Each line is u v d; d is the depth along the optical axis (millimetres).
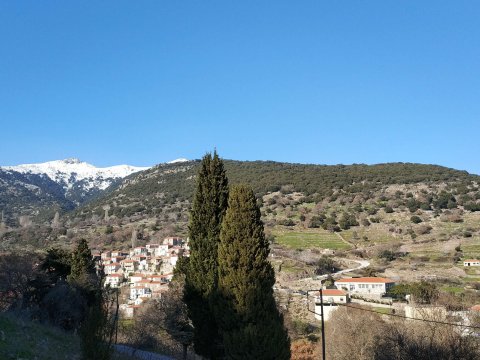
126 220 167750
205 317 23531
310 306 67000
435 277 85312
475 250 100250
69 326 33750
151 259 116125
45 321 29719
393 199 144375
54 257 43312
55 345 20656
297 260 97375
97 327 15602
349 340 41094
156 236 136250
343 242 117375
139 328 39062
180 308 34656
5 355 15930
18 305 33750
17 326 21438
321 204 149125
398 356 26969
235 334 19562
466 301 62312
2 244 119750
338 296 70688
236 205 21156
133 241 131375
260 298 19953
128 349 32344
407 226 122938
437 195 141000
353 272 93438
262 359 19141
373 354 36625
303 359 44719
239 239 20656
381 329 39312
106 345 15695
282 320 20438
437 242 109250
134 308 63281
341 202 148000
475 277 84188
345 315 43438
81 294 36281
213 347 23219
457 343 26250
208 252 24312
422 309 37844
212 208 24875
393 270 93688
